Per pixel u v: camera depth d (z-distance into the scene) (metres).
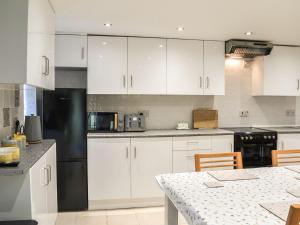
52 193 2.48
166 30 3.29
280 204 1.40
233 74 4.27
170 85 3.71
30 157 1.90
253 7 2.48
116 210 3.42
